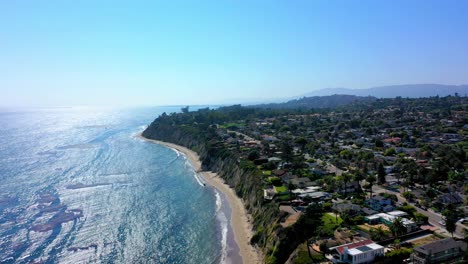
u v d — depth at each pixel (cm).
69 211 11462
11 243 8962
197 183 15488
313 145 19025
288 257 7738
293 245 7944
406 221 8512
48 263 8062
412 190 11575
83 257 8419
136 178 16112
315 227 8312
